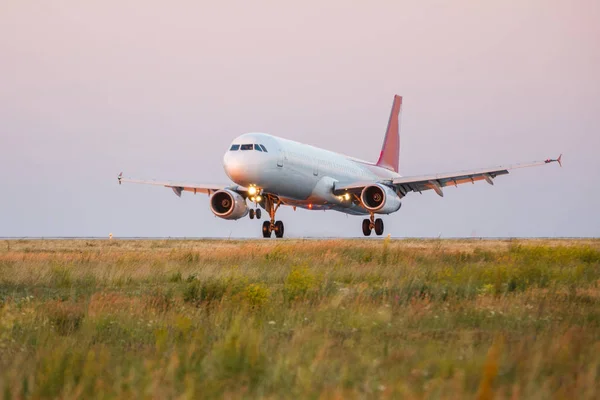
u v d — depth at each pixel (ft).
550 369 137.69
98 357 153.69
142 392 128.26
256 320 198.18
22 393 131.54
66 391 130.31
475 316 202.90
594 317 201.57
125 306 223.92
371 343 170.60
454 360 142.41
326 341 163.22
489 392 120.47
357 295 245.65
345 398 124.88
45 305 234.38
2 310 212.23
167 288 294.66
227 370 138.62
